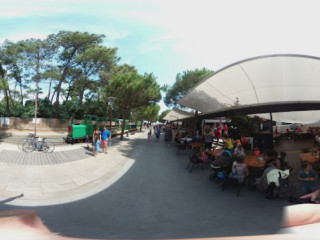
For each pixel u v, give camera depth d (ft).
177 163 27.04
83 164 24.59
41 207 12.84
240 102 28.66
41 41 66.28
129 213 12.15
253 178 19.15
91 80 80.07
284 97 24.79
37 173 20.06
